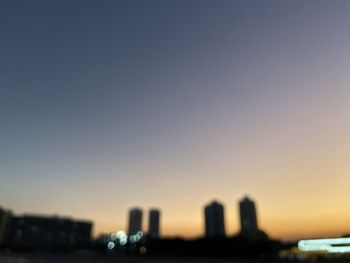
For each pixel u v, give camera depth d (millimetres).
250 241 173750
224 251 181375
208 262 140000
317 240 128625
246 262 137750
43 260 150375
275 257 141625
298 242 137875
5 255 199500
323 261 119000
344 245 119312
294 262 126188
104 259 162750
